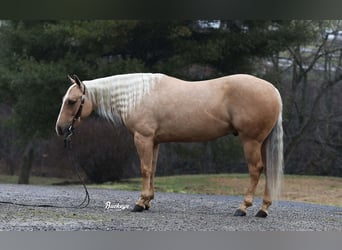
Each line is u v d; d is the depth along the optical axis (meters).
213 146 19.31
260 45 18.50
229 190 16.62
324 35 25.28
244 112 8.43
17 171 30.14
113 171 19.98
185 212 9.47
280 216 9.38
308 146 26.45
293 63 25.56
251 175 8.70
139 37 18.69
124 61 17.73
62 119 9.03
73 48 18.97
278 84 19.73
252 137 8.51
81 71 17.77
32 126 19.56
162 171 26.00
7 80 18.64
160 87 8.92
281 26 18.56
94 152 19.70
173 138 8.91
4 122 21.69
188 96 8.77
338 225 8.57
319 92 25.95
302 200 14.47
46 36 18.66
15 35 19.30
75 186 17.38
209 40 17.97
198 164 26.19
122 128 19.66
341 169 25.92
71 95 9.02
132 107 8.94
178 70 17.95
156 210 9.58
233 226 7.88
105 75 17.55
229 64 18.91
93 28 17.59
